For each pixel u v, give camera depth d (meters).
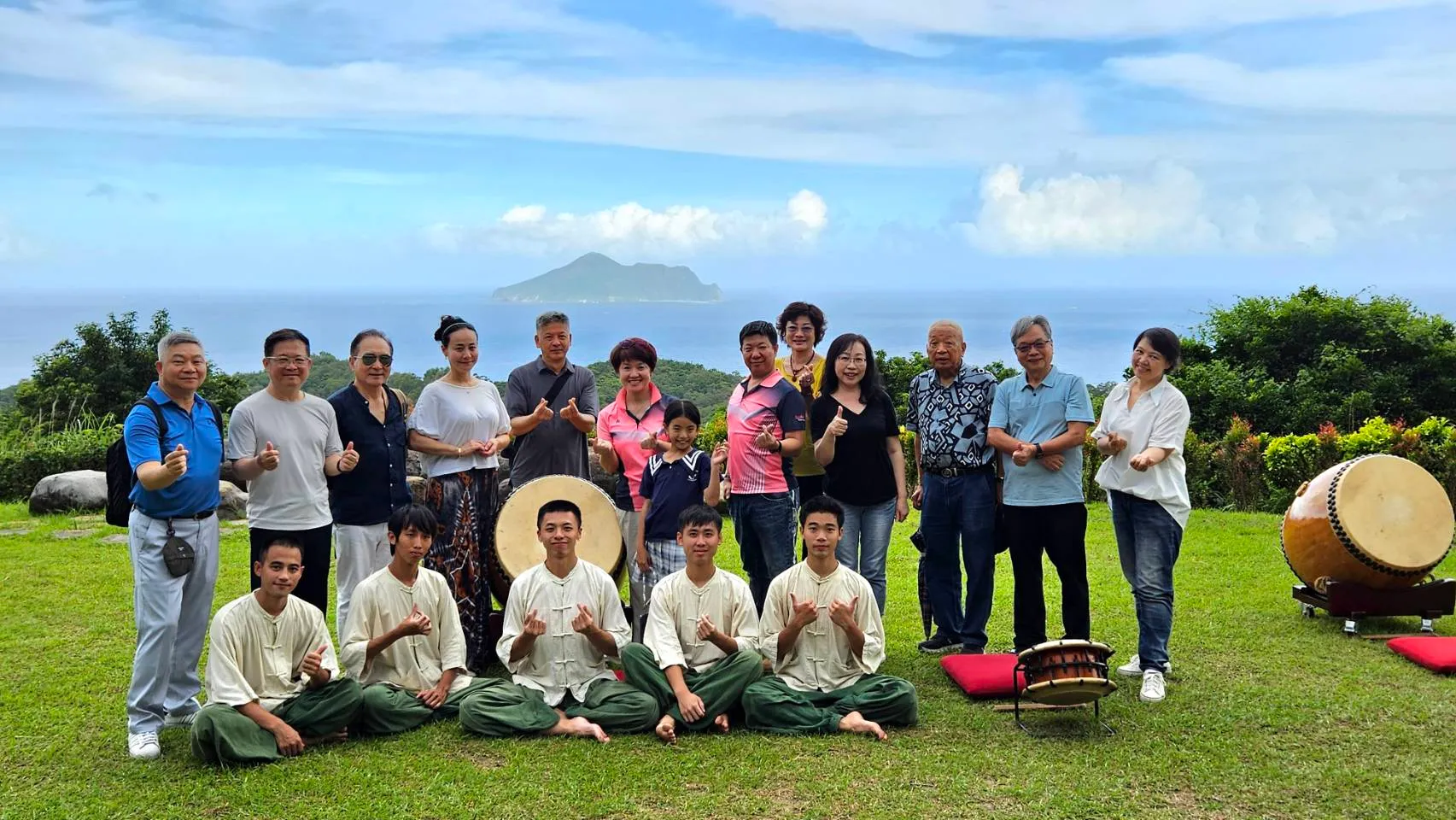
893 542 10.95
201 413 5.30
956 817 4.16
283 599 5.10
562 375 6.96
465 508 6.27
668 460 6.33
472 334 6.41
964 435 6.49
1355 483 6.98
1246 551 9.78
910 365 15.59
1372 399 16.36
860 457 6.54
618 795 4.38
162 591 5.02
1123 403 6.10
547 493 6.53
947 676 6.16
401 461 6.22
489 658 6.51
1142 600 5.86
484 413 6.39
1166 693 5.70
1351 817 4.15
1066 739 5.03
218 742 4.66
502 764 4.77
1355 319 17.53
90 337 22.55
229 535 11.09
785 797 4.38
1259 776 4.54
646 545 6.38
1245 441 13.35
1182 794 4.39
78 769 4.76
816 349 7.21
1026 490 6.18
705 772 4.63
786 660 5.57
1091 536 10.84
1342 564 6.89
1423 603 6.86
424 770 4.67
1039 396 6.21
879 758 4.78
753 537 6.45
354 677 5.29
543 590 5.57
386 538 6.13
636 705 5.18
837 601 5.50
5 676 6.21
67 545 10.57
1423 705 5.40
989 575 6.54
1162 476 5.82
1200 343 18.44
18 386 22.30
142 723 4.98
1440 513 6.91
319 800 4.35
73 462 15.40
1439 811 4.20
